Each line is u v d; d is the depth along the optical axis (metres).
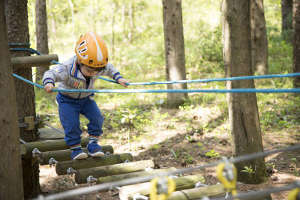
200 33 14.30
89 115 4.02
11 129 3.24
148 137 7.20
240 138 5.07
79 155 3.87
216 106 8.50
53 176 5.96
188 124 7.64
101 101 9.66
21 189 3.35
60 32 17.64
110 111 8.78
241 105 4.99
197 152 6.41
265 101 8.79
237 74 4.90
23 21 4.79
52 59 4.58
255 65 11.27
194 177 3.67
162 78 11.80
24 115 4.79
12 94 3.25
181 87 8.66
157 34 19.33
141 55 14.41
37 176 5.19
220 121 7.71
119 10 21.53
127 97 9.79
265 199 3.50
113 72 3.99
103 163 4.05
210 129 7.32
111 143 7.01
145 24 21.14
